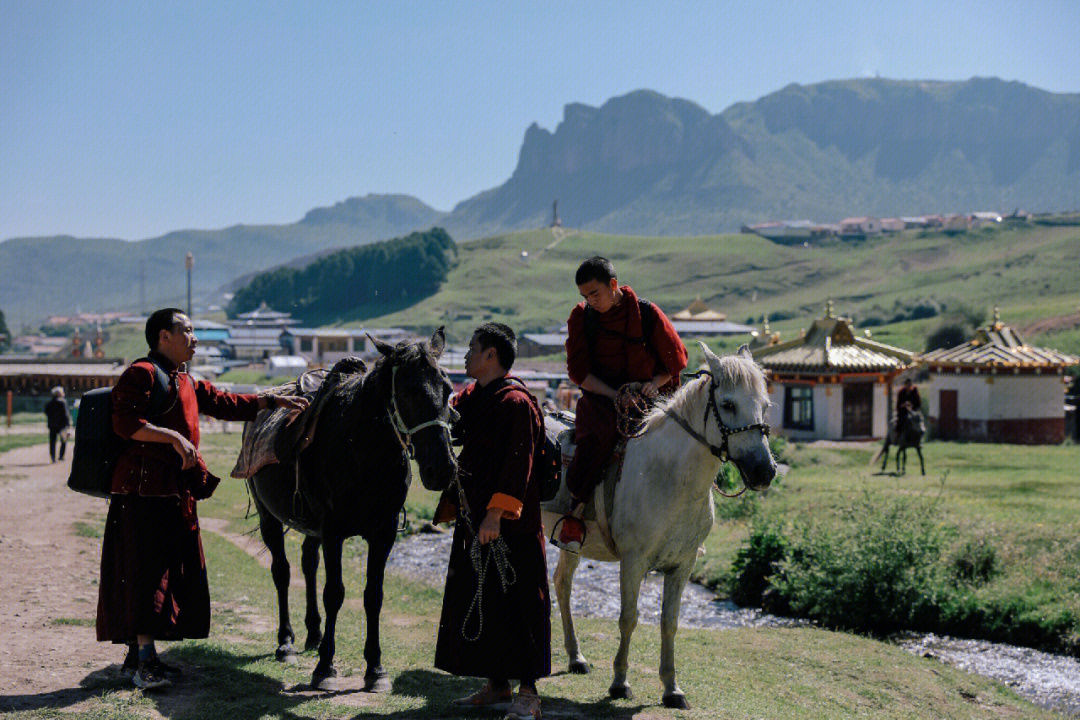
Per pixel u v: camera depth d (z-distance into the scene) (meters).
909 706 7.80
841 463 30.45
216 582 11.11
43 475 24.38
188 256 112.88
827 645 9.70
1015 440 41.53
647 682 7.11
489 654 5.48
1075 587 11.87
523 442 5.41
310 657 7.12
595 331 6.83
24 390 59.09
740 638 9.86
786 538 13.64
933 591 11.67
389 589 12.23
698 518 6.52
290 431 6.53
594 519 6.81
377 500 6.07
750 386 6.07
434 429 5.36
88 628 7.59
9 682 5.78
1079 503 17.52
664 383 6.99
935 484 22.12
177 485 5.73
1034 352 42.81
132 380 5.61
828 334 44.03
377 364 5.86
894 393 52.03
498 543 5.51
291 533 17.64
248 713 5.32
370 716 5.43
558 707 6.09
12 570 10.24
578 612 12.23
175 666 6.40
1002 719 7.86
